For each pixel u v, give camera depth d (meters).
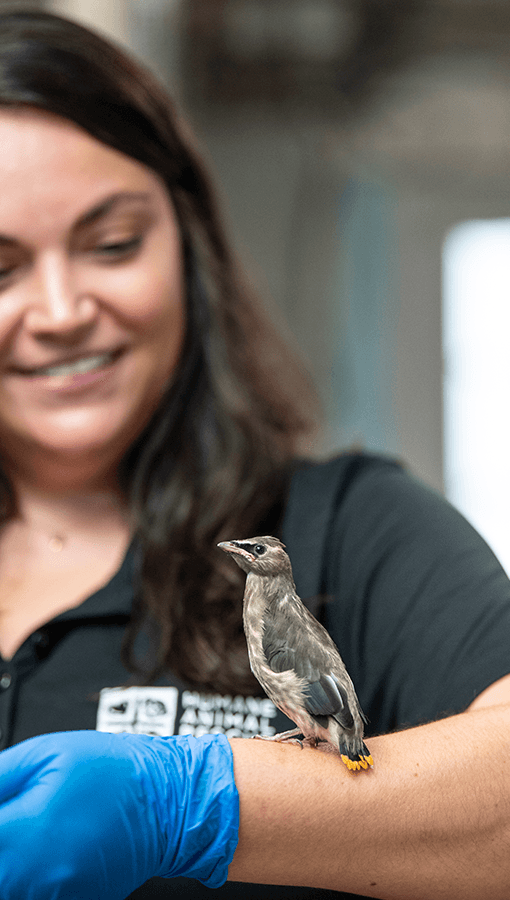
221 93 3.97
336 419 4.15
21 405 1.04
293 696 0.86
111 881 0.85
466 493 4.36
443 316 4.39
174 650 1.02
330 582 1.03
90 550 1.09
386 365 4.31
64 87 1.00
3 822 0.84
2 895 0.83
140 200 1.03
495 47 3.89
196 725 1.00
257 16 3.58
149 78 1.08
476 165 4.31
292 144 4.20
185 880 0.94
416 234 4.40
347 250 4.30
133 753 0.87
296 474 1.11
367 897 0.93
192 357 1.12
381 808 0.86
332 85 3.99
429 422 4.34
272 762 0.87
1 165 0.99
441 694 0.95
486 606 0.96
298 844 0.86
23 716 1.01
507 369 4.34
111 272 1.02
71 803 0.84
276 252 4.23
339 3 3.62
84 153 1.00
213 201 1.15
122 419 1.05
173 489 1.09
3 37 1.01
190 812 0.86
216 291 1.13
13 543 1.11
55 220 1.00
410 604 0.98
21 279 1.01
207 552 1.05
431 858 0.87
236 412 1.12
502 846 0.87
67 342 1.02
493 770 0.88
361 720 0.87
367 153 4.26
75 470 1.07
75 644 1.03
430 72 4.02
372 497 1.05
